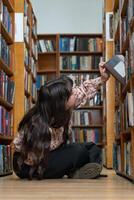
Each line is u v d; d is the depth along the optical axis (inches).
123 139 108.3
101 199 51.9
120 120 114.0
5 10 127.6
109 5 169.3
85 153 95.5
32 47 199.2
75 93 93.8
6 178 100.3
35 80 215.0
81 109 239.3
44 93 88.4
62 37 246.8
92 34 244.2
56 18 259.0
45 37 247.3
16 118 150.2
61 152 92.6
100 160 99.4
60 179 93.0
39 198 53.0
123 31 109.8
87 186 74.2
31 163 90.0
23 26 154.7
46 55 246.2
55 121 89.4
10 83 132.3
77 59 241.0
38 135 87.1
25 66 166.6
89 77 235.1
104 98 187.3
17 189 67.8
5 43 126.3
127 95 89.7
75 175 95.5
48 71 241.4
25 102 162.1
